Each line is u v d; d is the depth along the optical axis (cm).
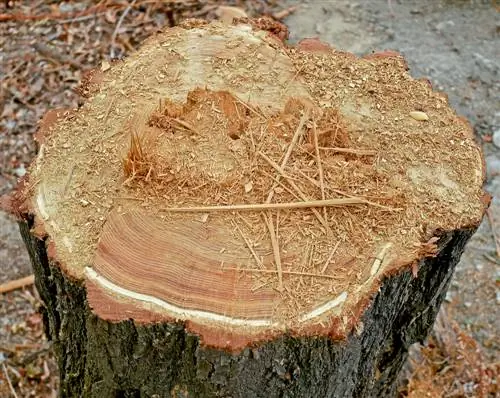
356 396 149
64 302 139
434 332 181
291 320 130
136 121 144
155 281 131
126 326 131
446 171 142
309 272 133
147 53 153
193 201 136
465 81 226
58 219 137
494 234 196
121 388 141
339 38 236
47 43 225
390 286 135
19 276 188
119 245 134
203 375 133
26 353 177
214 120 143
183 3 237
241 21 159
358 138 144
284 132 143
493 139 211
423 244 136
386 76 152
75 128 145
